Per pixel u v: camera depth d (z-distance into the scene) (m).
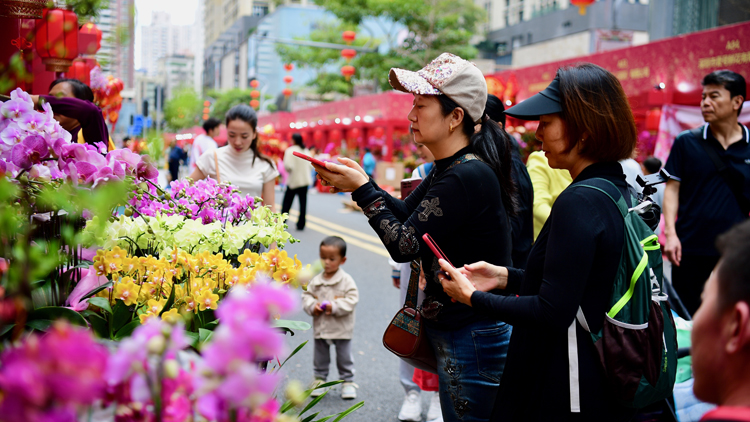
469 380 2.08
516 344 1.82
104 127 2.92
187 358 0.96
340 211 15.50
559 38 39.06
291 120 36.44
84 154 1.72
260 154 4.29
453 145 2.05
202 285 1.83
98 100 4.53
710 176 3.83
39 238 1.66
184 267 1.89
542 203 3.32
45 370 0.71
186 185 2.65
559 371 1.69
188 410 0.88
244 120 4.11
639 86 12.70
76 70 4.39
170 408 0.87
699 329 1.03
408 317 2.21
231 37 92.62
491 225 2.00
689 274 3.95
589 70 1.75
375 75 29.08
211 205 2.62
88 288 1.77
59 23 1.94
